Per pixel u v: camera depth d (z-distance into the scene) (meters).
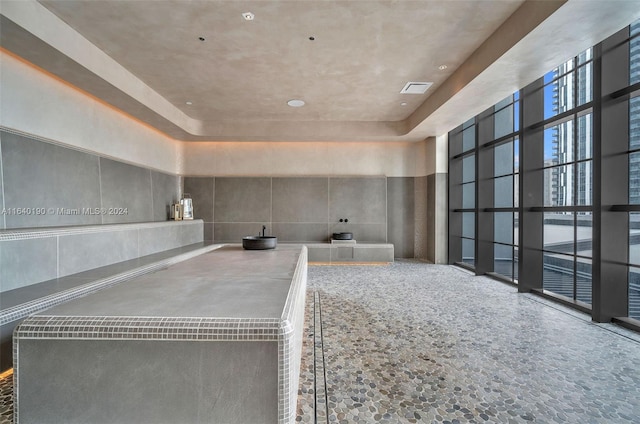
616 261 3.23
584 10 2.41
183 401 1.11
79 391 1.11
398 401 1.89
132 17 2.98
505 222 5.66
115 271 3.23
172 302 1.37
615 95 3.17
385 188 7.12
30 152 3.31
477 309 3.66
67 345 1.11
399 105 5.54
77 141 3.96
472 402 1.89
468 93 4.14
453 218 6.59
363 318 3.34
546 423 1.70
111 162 4.62
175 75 4.29
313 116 6.18
